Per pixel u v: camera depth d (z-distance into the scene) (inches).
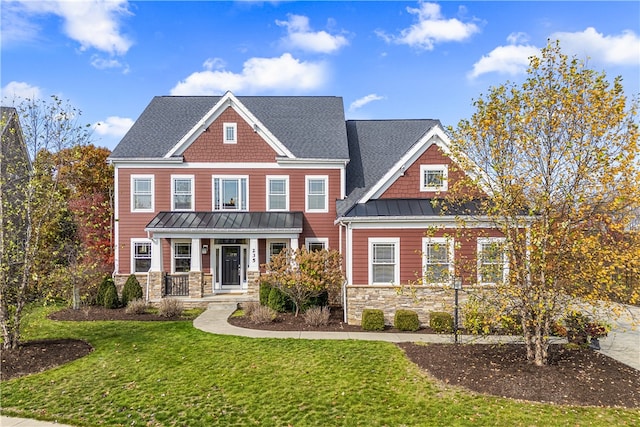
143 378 388.8
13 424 304.8
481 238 580.1
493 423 299.3
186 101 1008.9
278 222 810.8
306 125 938.1
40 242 477.1
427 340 521.7
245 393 353.4
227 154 857.5
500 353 446.0
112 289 735.7
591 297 361.4
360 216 624.1
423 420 304.8
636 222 380.8
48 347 475.2
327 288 658.2
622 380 372.2
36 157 484.1
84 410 325.1
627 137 351.3
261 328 579.8
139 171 852.6
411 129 973.8
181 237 788.6
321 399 340.5
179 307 672.4
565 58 366.9
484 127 382.0
